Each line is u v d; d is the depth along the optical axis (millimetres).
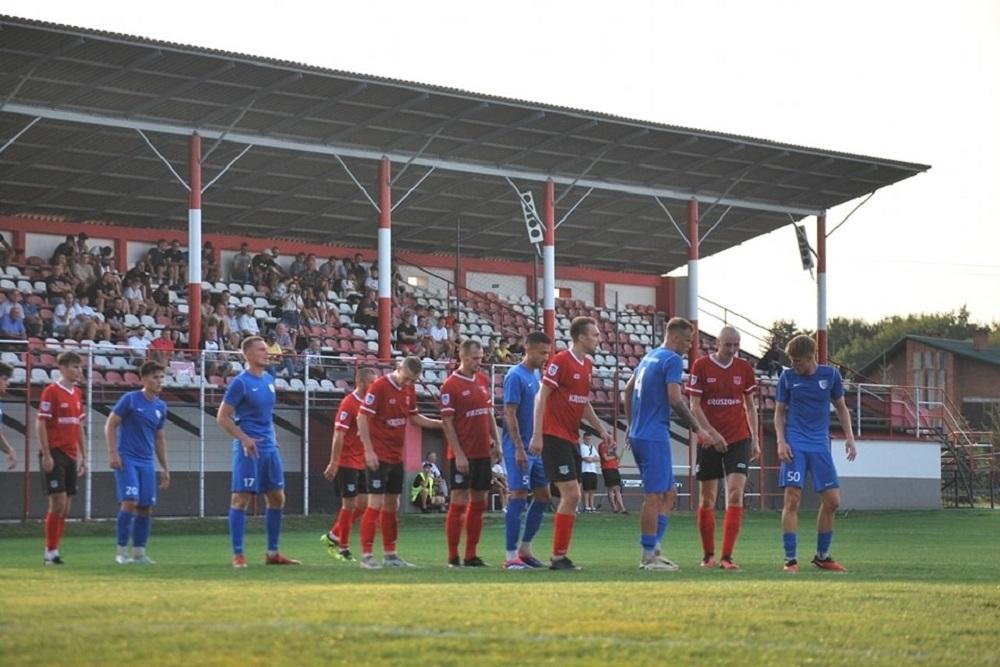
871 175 44906
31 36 30172
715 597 10672
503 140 39031
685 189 44656
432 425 16797
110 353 33750
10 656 7391
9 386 32969
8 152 36688
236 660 7375
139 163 38219
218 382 34344
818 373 16219
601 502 41469
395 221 45188
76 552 22625
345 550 19500
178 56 31828
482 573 14797
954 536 28953
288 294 41406
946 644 8602
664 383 15742
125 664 7223
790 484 16000
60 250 38094
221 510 36938
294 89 34250
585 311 50281
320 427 37688
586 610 9625
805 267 47781
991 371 77000
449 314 45469
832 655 8008
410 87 34781
